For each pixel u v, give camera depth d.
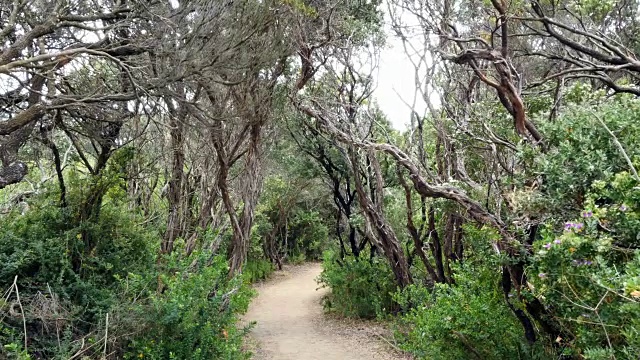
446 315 5.34
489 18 5.91
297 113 10.92
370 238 10.95
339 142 10.03
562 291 3.49
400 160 5.62
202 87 6.67
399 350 8.27
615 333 3.16
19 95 6.30
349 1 9.28
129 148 7.18
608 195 3.13
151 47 5.45
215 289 7.21
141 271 6.57
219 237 8.50
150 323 5.57
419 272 10.53
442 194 5.16
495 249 4.70
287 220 26.41
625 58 4.53
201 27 5.38
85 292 5.79
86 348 4.88
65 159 8.02
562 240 3.16
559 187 3.56
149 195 8.83
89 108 6.31
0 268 5.50
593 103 4.67
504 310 5.04
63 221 6.38
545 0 5.22
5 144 5.70
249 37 5.68
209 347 6.12
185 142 8.48
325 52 9.60
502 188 4.70
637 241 3.06
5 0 5.24
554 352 4.29
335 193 12.51
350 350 8.75
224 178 8.25
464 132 5.97
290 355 8.51
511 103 4.54
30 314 4.96
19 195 7.66
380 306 11.17
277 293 18.06
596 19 5.23
